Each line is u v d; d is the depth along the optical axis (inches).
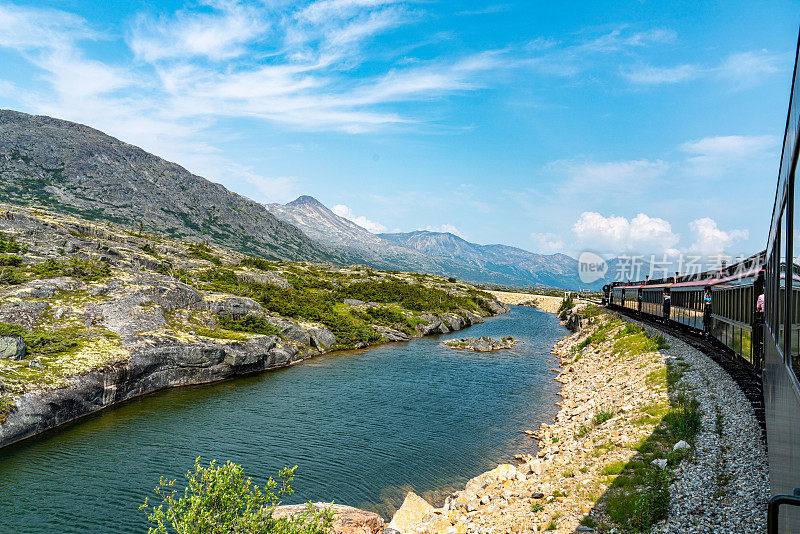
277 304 2898.6
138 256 3120.1
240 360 1950.1
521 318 5290.4
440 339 3348.9
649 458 707.4
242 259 5959.6
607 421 991.6
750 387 888.9
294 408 1521.9
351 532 651.5
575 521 584.7
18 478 962.7
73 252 2662.4
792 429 243.9
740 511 502.9
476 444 1203.2
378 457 1123.3
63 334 1565.0
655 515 538.9
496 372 2132.1
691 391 971.9
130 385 1577.3
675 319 1774.1
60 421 1289.4
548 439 1142.3
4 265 2059.5
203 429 1296.8
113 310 1817.2
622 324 2231.8
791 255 271.6
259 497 527.2
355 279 5944.9
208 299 2394.2
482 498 786.8
